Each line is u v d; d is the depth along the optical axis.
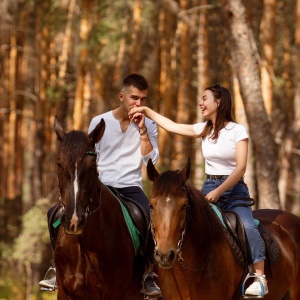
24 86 36.38
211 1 26.69
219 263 8.13
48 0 28.30
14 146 37.44
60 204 8.26
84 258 8.29
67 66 30.67
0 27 30.28
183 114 26.77
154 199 7.47
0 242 29.58
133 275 8.86
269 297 8.98
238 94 18.38
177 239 7.42
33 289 25.00
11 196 38.91
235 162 8.53
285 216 9.74
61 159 7.73
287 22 30.11
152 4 26.11
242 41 15.63
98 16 26.81
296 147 27.44
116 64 28.11
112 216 8.52
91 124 9.06
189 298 8.18
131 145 9.03
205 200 8.19
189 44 27.05
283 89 27.58
